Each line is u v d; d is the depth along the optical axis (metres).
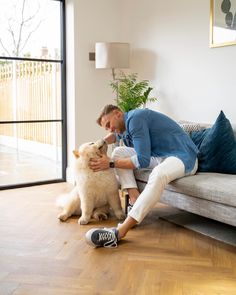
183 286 1.88
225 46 3.34
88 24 4.22
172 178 2.49
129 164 2.63
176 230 2.70
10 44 3.99
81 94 4.26
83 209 2.83
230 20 3.25
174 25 3.82
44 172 4.52
